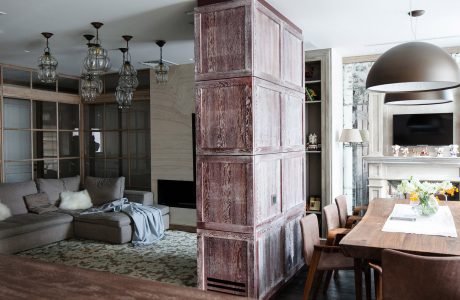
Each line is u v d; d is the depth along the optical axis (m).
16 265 1.65
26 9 3.71
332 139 5.53
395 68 2.42
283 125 3.88
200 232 3.51
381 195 6.10
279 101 3.80
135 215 5.79
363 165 6.25
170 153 6.73
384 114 6.14
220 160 3.39
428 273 2.17
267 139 3.53
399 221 3.30
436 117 5.84
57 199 6.63
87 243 5.79
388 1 3.59
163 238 6.08
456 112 5.75
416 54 2.39
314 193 5.94
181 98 6.61
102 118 7.54
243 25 3.25
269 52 3.57
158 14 3.88
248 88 3.24
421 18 4.09
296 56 4.29
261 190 3.42
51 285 1.42
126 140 7.30
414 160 5.86
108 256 5.12
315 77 5.79
